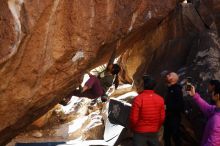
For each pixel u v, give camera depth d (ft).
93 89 30.12
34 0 17.17
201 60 29.71
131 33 22.44
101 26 19.38
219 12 32.86
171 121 25.52
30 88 18.74
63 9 18.19
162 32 33.40
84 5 18.72
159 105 22.70
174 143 26.96
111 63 29.32
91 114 37.93
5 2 16.72
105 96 31.99
